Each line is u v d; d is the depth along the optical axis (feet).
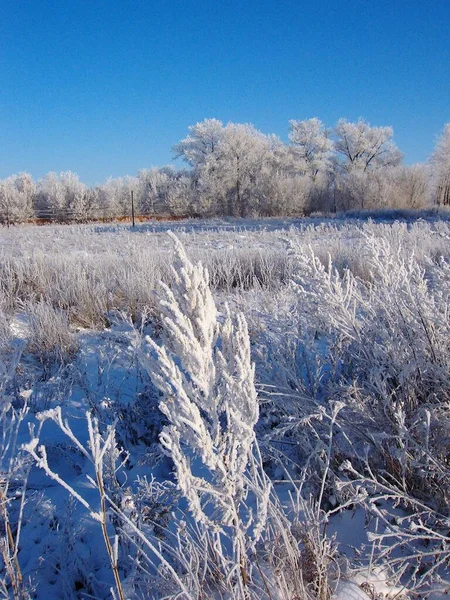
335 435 8.20
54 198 156.66
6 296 23.67
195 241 51.08
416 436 7.68
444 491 7.14
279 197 130.31
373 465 8.01
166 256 29.45
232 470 5.22
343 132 177.27
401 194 119.96
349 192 124.57
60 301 22.71
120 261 28.22
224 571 5.84
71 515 8.31
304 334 9.91
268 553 6.08
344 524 7.47
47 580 7.37
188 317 5.19
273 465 9.15
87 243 51.34
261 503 5.30
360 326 9.15
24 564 7.59
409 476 7.58
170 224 108.27
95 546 7.86
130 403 12.25
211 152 160.66
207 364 5.18
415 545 7.00
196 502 4.98
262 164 149.79
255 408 5.22
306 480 7.95
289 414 8.86
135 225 104.73
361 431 8.01
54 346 16.61
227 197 142.31
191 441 4.98
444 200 131.54
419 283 9.03
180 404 4.87
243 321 5.35
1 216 150.41
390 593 6.26
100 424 11.63
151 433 11.31
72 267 27.02
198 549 6.25
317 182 134.82
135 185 161.89
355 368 9.65
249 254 29.09
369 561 6.37
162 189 160.76
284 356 9.85
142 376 13.83
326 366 11.06
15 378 13.55
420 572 6.64
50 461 10.64
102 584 6.91
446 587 6.18
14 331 18.83
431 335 8.47
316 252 25.81
